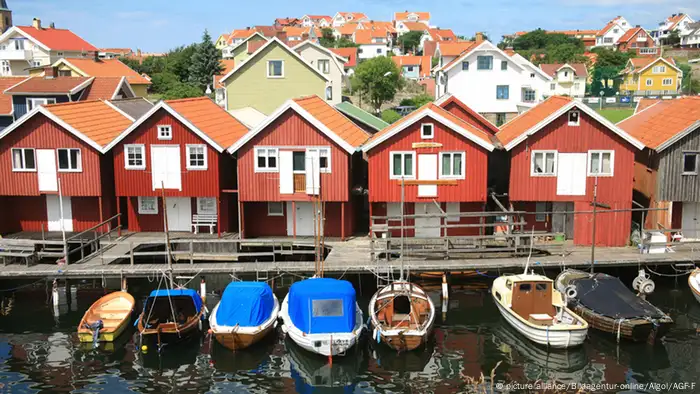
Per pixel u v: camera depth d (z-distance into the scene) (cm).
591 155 3319
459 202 3462
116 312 2836
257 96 5706
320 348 2484
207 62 9575
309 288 2597
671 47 15062
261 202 3562
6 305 3116
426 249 3127
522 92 7356
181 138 3428
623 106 7944
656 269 3238
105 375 2453
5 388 2352
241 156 3378
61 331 2834
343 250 3272
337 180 3359
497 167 3791
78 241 3262
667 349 2611
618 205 3341
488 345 2666
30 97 5206
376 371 2484
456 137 3300
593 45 16838
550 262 3047
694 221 3491
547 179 3359
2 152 3494
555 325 2581
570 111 3281
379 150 3347
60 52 9331
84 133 3459
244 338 2547
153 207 3619
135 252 3238
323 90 5650
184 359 2573
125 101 4484
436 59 12088
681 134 3247
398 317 2717
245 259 3422
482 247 3241
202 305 2862
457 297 3142
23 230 3669
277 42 5578
